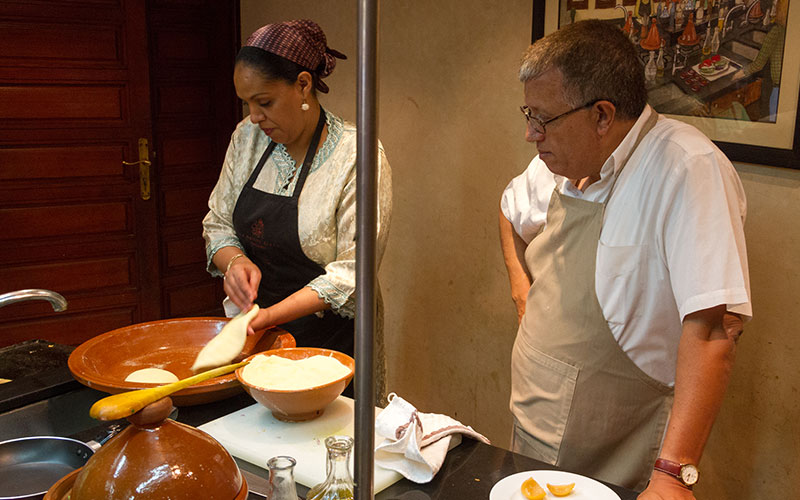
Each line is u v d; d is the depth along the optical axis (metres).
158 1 3.92
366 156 0.57
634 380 1.60
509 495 1.19
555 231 1.68
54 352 1.85
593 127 1.49
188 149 4.15
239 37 4.01
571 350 1.64
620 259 1.54
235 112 4.23
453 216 3.01
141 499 0.84
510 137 2.76
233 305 2.05
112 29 3.77
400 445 1.24
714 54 2.17
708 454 2.40
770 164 2.10
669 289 1.52
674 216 1.45
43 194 3.73
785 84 2.03
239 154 2.14
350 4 3.24
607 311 1.58
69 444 1.19
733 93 2.15
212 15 4.11
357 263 0.59
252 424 1.41
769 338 2.21
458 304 3.06
